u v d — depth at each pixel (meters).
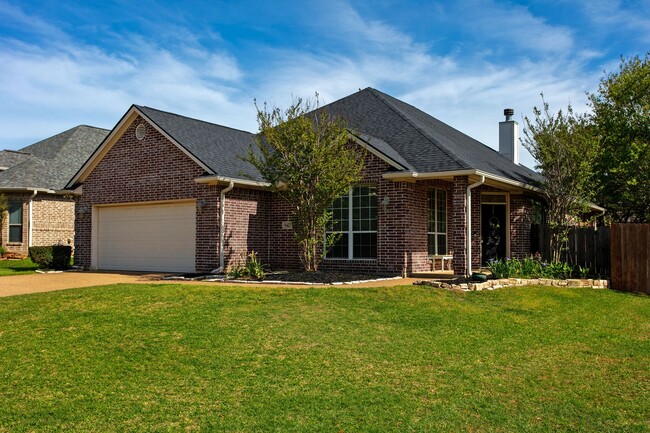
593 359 8.12
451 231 18.67
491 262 14.90
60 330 8.88
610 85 22.53
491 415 5.98
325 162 14.41
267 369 7.21
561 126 16.77
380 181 16.19
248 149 19.84
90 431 5.47
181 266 17.64
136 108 18.16
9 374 6.98
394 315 10.09
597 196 21.88
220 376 6.95
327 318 9.74
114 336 8.53
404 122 18.70
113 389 6.52
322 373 7.11
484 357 7.98
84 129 31.38
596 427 5.76
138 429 5.51
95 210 19.78
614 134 21.80
